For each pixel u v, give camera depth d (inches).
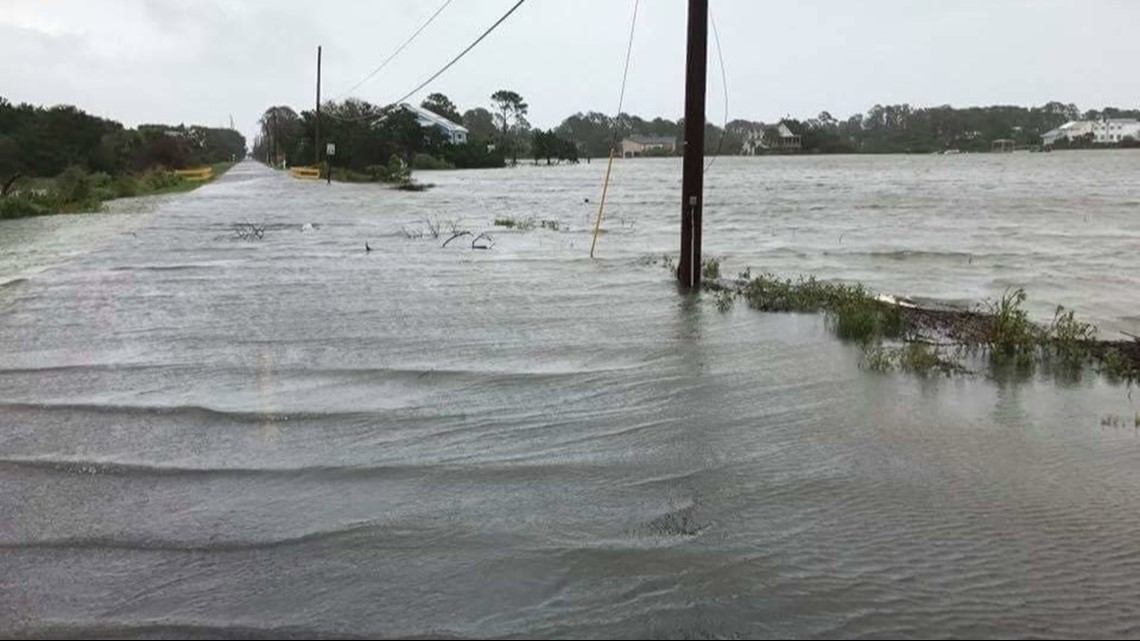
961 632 146.2
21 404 281.4
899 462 225.3
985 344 350.3
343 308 449.1
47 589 162.9
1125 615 151.4
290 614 153.4
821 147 6801.2
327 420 264.1
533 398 286.5
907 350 337.7
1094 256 678.5
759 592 159.0
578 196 1616.6
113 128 2645.2
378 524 189.8
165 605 156.8
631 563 170.7
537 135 4633.4
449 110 5068.9
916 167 3791.8
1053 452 232.5
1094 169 3371.1
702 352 348.2
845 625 148.1
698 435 248.2
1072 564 169.5
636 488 209.6
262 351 353.7
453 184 2140.7
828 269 607.5
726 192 1793.8
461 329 395.2
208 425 259.8
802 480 213.5
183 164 2704.2
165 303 465.7
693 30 496.7
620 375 313.9
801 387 296.7
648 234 869.8
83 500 204.4
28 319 421.1
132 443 243.9
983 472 218.1
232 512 197.2
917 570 167.0
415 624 149.4
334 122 2738.7
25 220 1047.6
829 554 173.8
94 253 701.3
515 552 175.9
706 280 534.3
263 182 2187.5
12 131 2064.5
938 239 821.9
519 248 735.1
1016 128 7460.6
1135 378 305.3
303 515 195.3
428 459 230.2
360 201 1433.3
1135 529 185.0
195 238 826.2
